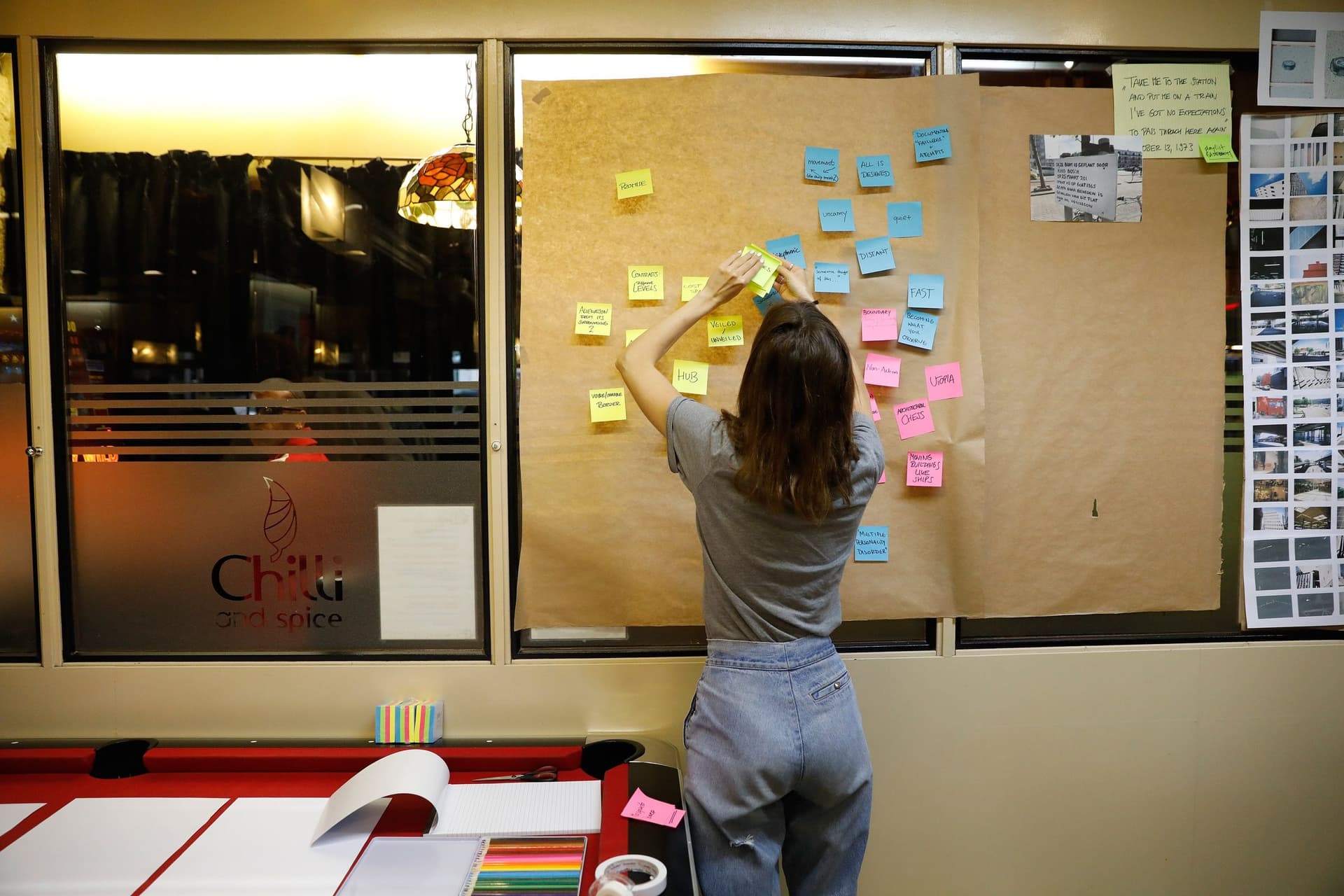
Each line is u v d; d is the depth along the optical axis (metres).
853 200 1.86
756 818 1.33
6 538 1.87
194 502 1.87
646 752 1.72
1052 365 1.91
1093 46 1.90
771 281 1.57
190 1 1.83
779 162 1.85
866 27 1.88
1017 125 1.88
